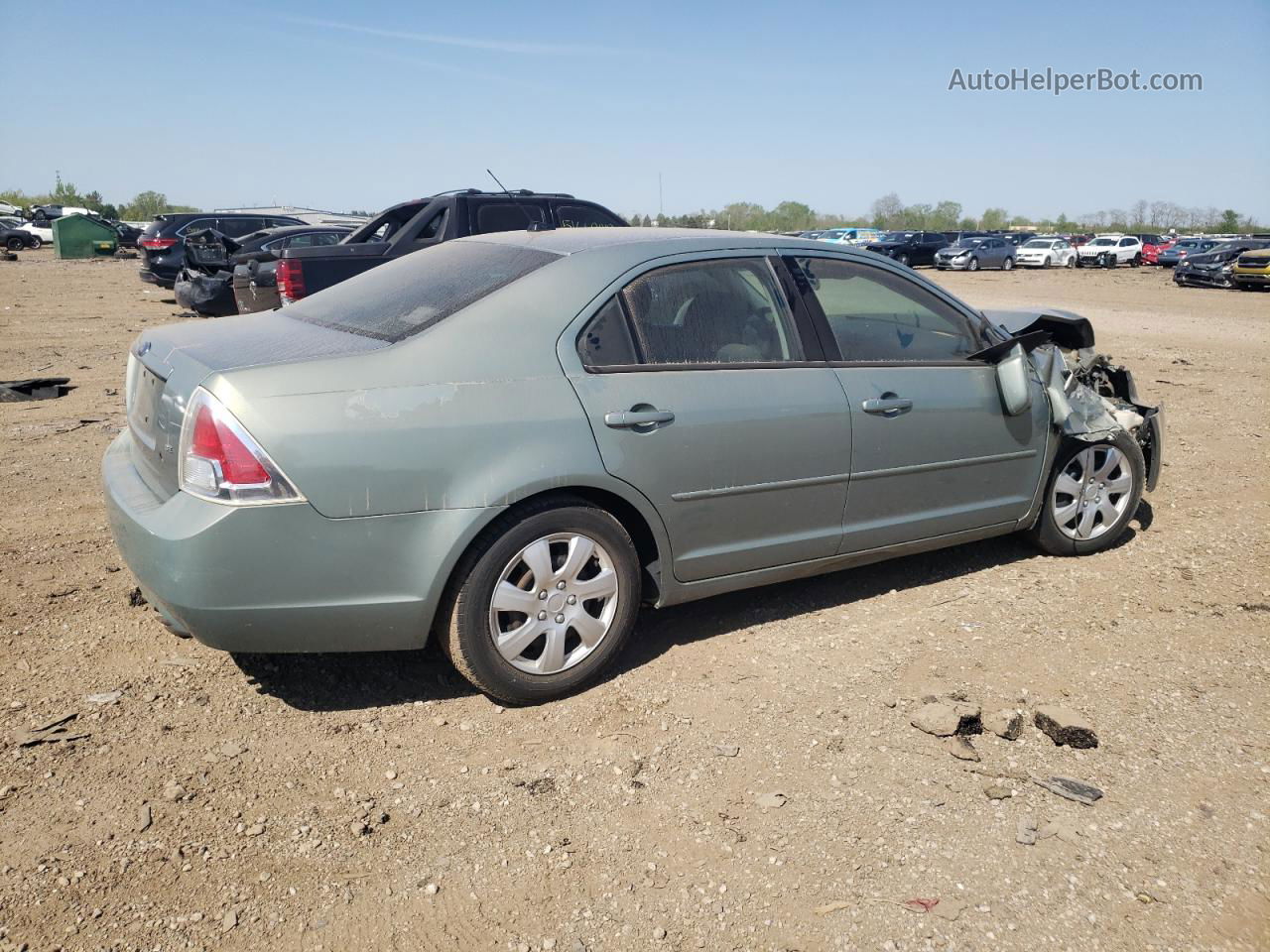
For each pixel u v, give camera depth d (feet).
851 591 15.33
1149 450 18.03
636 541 12.73
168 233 64.13
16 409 27.45
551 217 36.47
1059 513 16.31
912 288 14.87
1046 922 8.35
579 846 9.27
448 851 9.16
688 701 11.92
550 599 11.55
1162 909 8.52
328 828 9.44
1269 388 33.32
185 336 12.00
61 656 12.57
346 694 11.99
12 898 8.32
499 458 10.93
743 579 13.29
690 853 9.20
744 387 12.67
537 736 11.14
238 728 11.16
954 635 13.74
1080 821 9.67
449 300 11.89
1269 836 9.46
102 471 12.24
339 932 8.15
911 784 10.25
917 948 8.06
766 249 13.64
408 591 10.74
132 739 10.83
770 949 8.05
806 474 13.17
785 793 10.09
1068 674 12.62
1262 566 16.22
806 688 12.23
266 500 10.06
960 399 14.56
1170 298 81.71
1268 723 11.46
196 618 10.21
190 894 8.48
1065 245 145.18
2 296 65.26
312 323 12.59
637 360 12.10
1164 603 14.83
